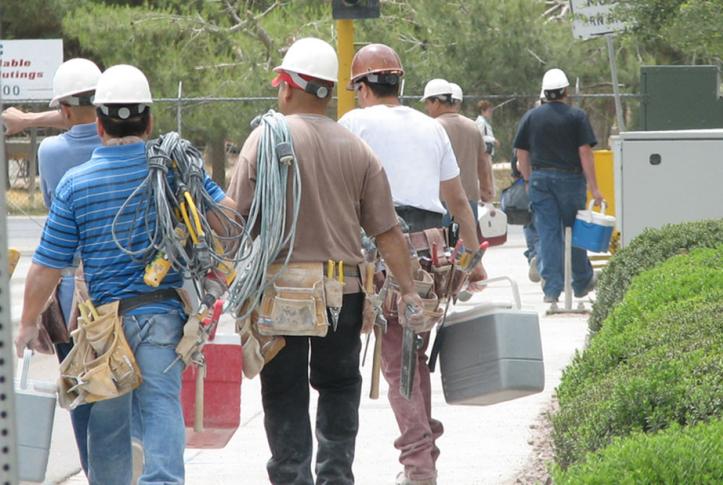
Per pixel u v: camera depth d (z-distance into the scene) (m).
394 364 15.55
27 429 12.81
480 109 46.44
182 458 12.28
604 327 16.31
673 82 49.56
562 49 64.00
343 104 25.92
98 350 12.32
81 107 14.69
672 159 28.88
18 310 30.28
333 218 13.31
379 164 13.78
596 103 72.31
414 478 15.48
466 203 16.09
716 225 23.03
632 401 10.84
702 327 13.21
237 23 73.75
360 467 17.31
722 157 28.67
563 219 30.67
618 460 9.13
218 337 13.74
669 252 21.42
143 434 12.32
